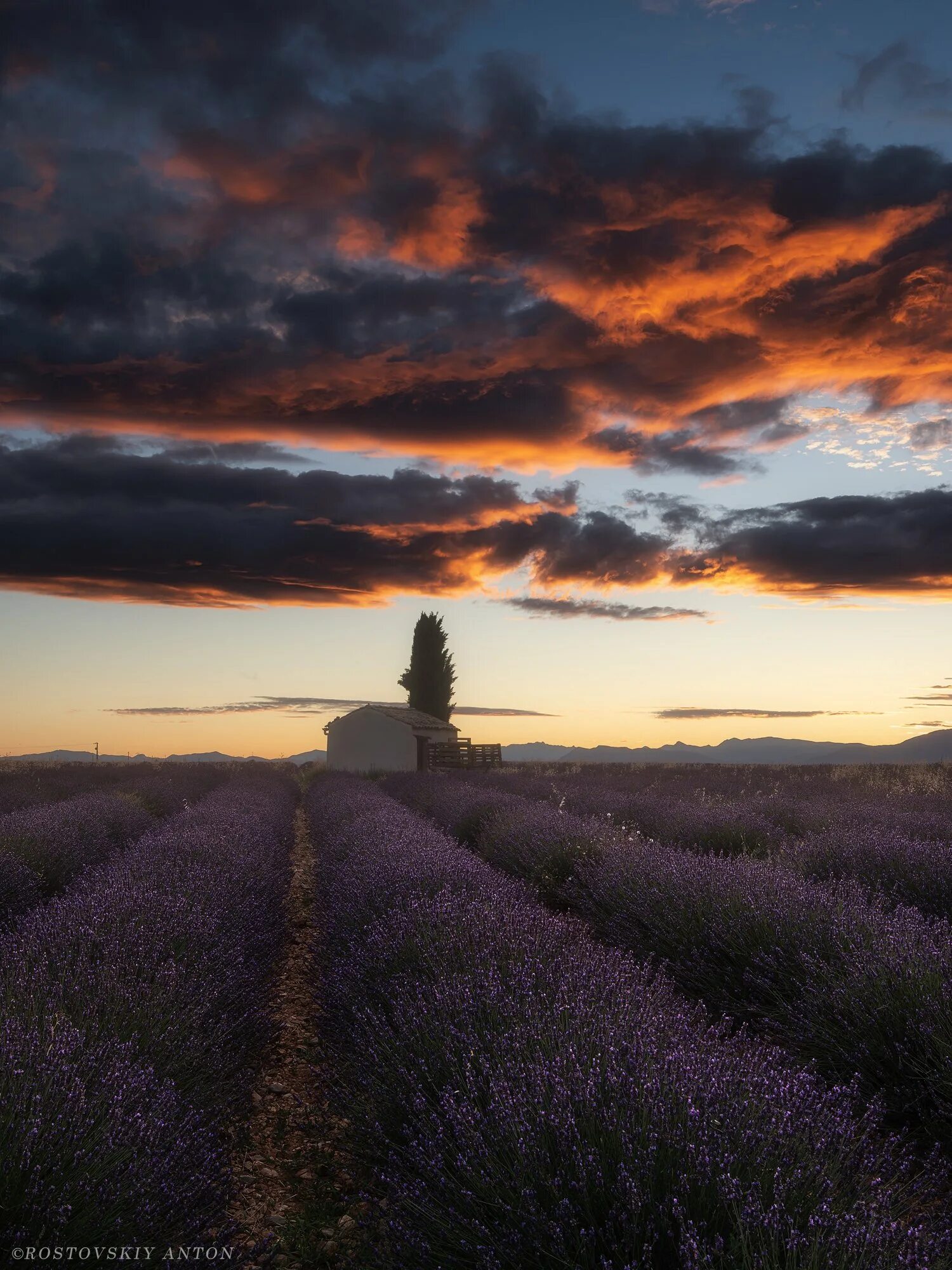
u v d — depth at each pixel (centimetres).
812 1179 227
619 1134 238
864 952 462
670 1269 211
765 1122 247
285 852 1164
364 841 840
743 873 641
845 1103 270
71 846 932
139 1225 234
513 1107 261
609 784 2269
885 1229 202
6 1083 266
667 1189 222
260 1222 316
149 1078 304
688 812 1189
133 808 1451
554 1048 306
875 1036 398
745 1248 193
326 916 670
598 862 827
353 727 4488
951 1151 343
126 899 520
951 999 391
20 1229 216
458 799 1592
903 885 695
